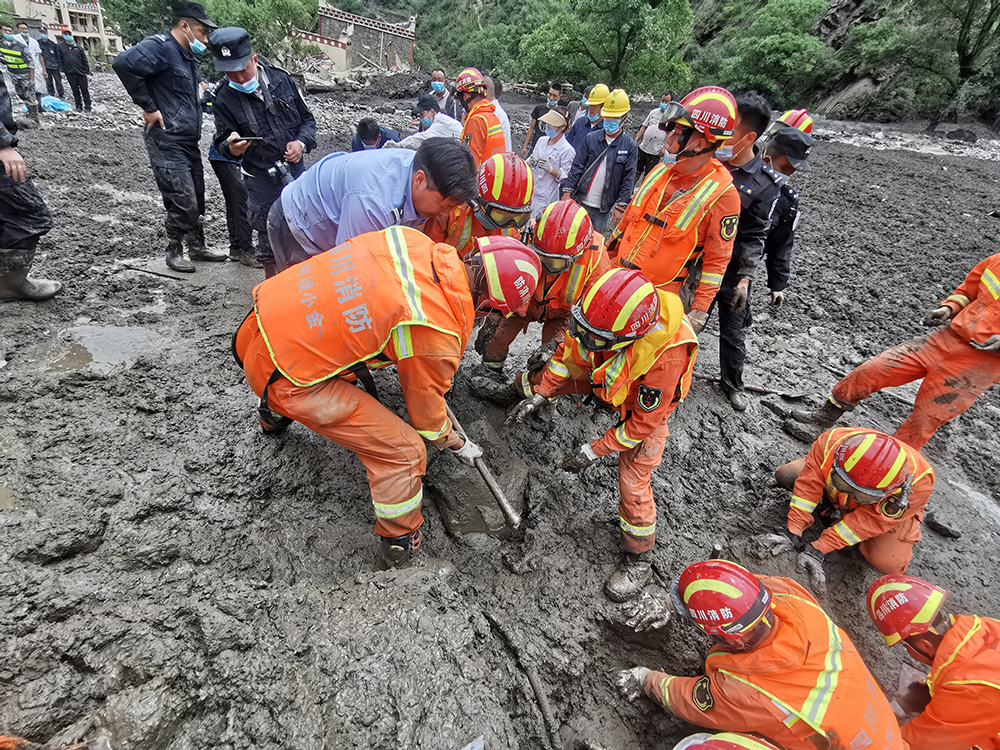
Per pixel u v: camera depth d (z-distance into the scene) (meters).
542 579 2.68
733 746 1.86
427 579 2.30
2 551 2.01
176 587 2.12
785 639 1.97
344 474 2.79
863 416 4.10
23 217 3.40
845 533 2.75
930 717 2.10
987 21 18.97
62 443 2.56
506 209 2.76
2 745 1.62
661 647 2.54
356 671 1.91
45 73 11.32
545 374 2.76
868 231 8.30
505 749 1.86
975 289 3.13
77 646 1.86
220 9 27.58
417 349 1.99
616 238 3.53
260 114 3.93
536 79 24.78
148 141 4.10
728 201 2.93
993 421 4.32
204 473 2.59
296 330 2.01
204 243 4.80
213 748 1.76
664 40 21.61
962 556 3.15
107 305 3.81
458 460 2.90
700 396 3.98
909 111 20.83
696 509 3.14
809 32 26.17
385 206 2.58
